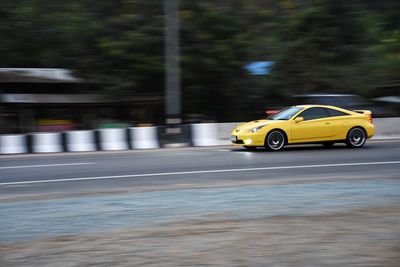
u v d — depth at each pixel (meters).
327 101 19.78
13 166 12.34
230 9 23.39
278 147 14.66
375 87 27.36
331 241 5.05
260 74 23.89
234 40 23.28
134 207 7.07
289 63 26.06
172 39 17.78
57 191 8.80
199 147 17.08
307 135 14.82
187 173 10.72
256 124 14.77
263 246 4.91
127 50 22.83
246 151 14.88
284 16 25.95
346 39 26.95
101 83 23.84
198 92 24.41
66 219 6.41
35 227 6.03
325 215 6.30
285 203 7.14
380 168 11.12
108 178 10.20
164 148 16.98
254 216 6.32
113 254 4.78
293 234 5.35
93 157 14.20
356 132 15.41
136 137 17.03
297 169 11.09
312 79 25.73
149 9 23.25
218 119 24.72
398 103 24.22
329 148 15.43
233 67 23.70
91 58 23.95
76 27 23.62
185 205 7.14
